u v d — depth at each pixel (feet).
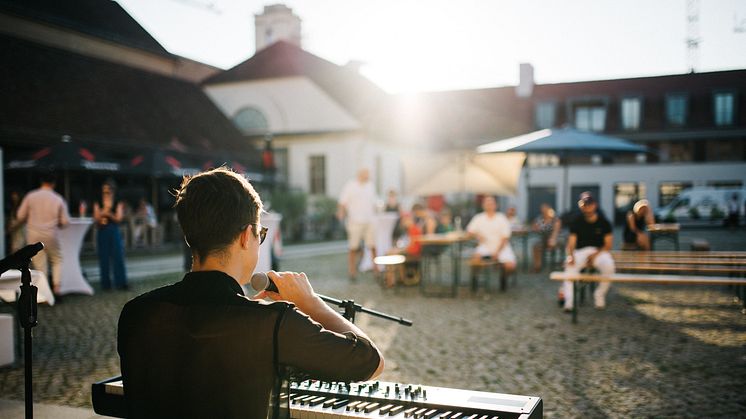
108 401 7.83
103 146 62.44
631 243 36.50
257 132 98.12
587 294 31.27
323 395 6.97
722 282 22.15
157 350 4.83
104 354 19.49
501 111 136.26
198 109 88.22
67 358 19.04
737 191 103.65
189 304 4.85
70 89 67.87
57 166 48.67
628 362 17.75
